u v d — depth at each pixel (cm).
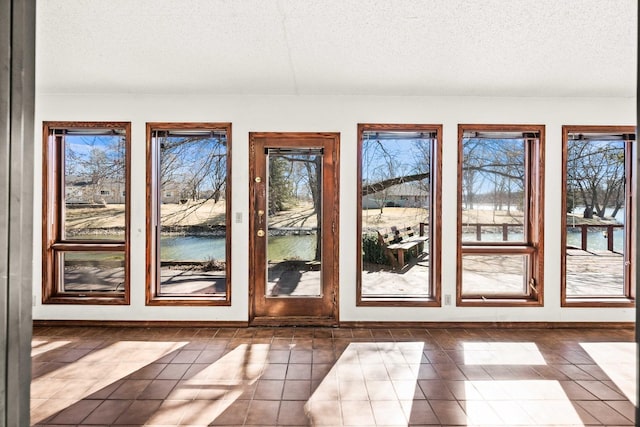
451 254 381
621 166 391
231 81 343
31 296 90
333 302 384
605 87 350
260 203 385
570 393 247
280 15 231
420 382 262
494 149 393
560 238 380
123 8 224
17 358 85
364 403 234
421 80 336
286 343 335
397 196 394
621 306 378
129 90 368
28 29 88
